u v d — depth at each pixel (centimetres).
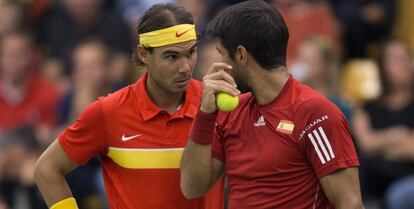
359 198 1486
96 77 2912
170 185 1683
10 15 3422
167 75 1620
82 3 3344
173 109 1684
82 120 1686
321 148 1480
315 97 1504
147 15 1628
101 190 2714
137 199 1688
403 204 2673
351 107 2702
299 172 1505
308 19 3134
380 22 3281
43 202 2816
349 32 3284
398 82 2905
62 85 3231
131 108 1683
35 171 1711
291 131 1498
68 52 3341
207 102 1520
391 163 2816
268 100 1529
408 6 3278
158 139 1675
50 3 3478
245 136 1542
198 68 2908
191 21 1628
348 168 1480
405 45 3014
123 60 3122
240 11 1520
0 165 2831
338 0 3347
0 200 2823
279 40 1518
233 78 1538
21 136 2912
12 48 3112
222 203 1727
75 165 1708
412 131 2864
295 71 2792
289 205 1510
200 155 1562
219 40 1539
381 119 2903
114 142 1684
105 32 3319
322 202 1516
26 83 3138
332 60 2642
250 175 1527
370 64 3081
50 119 3138
